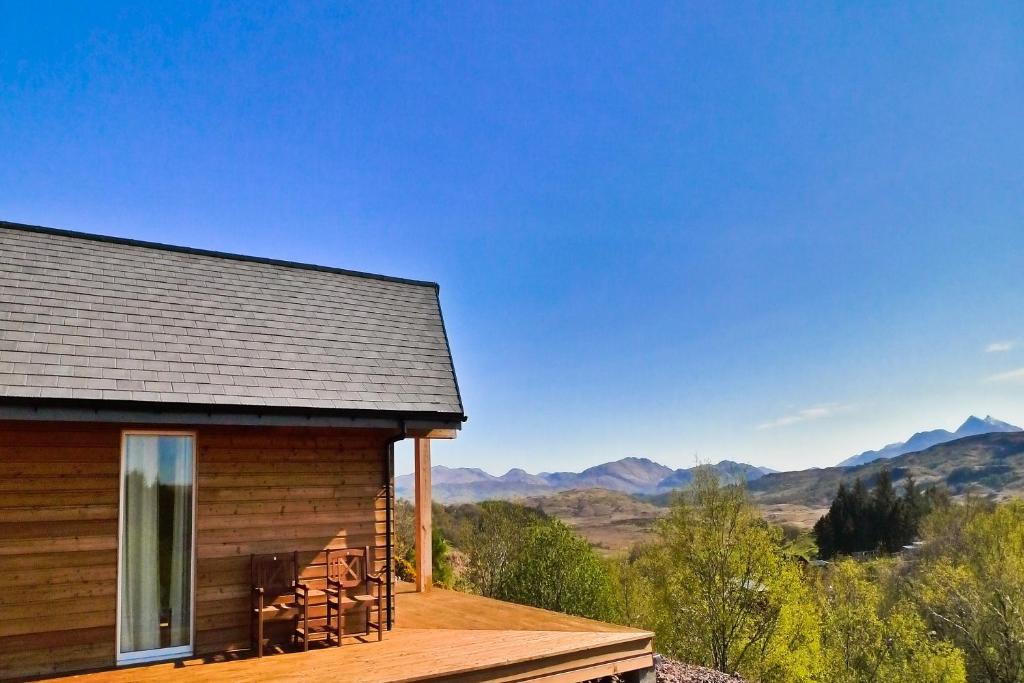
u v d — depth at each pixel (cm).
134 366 750
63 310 788
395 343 1038
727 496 2617
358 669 669
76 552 697
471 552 2438
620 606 3066
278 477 831
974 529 3631
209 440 791
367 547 862
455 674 674
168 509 760
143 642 724
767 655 2536
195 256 1020
